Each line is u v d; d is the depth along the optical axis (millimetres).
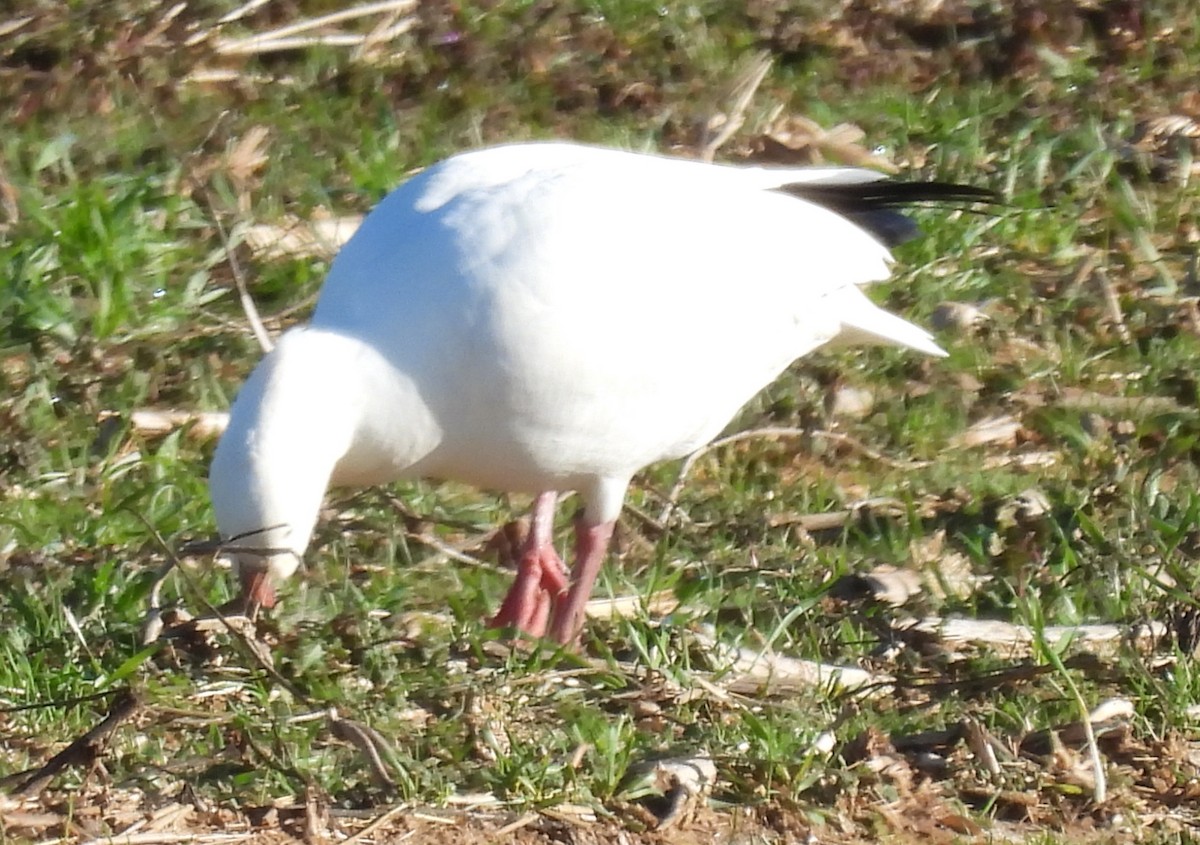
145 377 12719
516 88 16688
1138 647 10109
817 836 8531
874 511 11945
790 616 10047
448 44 17062
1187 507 11320
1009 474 12523
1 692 9320
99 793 8523
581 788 8594
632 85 16844
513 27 17375
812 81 17250
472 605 10672
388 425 9594
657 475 12305
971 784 8938
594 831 8414
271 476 9266
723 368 10469
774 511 11898
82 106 16047
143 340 13008
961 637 10328
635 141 16078
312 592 10406
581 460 10117
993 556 11250
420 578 10953
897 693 9734
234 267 12602
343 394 9438
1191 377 13391
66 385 12609
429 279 9578
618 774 8633
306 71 16797
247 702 9266
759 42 17672
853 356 13578
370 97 16547
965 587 11062
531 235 9664
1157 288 14555
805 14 18031
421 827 8344
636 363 9938
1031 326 14086
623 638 10219
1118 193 15453
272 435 9273
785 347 10891
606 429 10039
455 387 9625
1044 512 11523
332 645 9641
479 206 9812
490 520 11781
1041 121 16484
